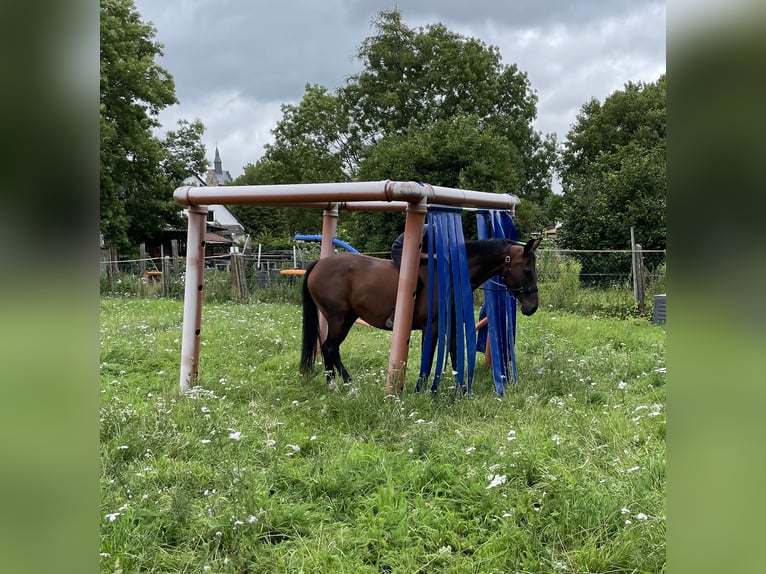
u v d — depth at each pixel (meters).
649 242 14.09
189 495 3.07
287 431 4.09
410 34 24.61
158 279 16.06
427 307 5.16
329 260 5.54
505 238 5.89
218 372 5.91
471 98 23.45
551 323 9.07
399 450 3.74
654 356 6.32
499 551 2.54
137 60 22.59
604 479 3.11
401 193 4.56
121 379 5.57
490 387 5.47
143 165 23.58
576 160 33.25
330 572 2.42
